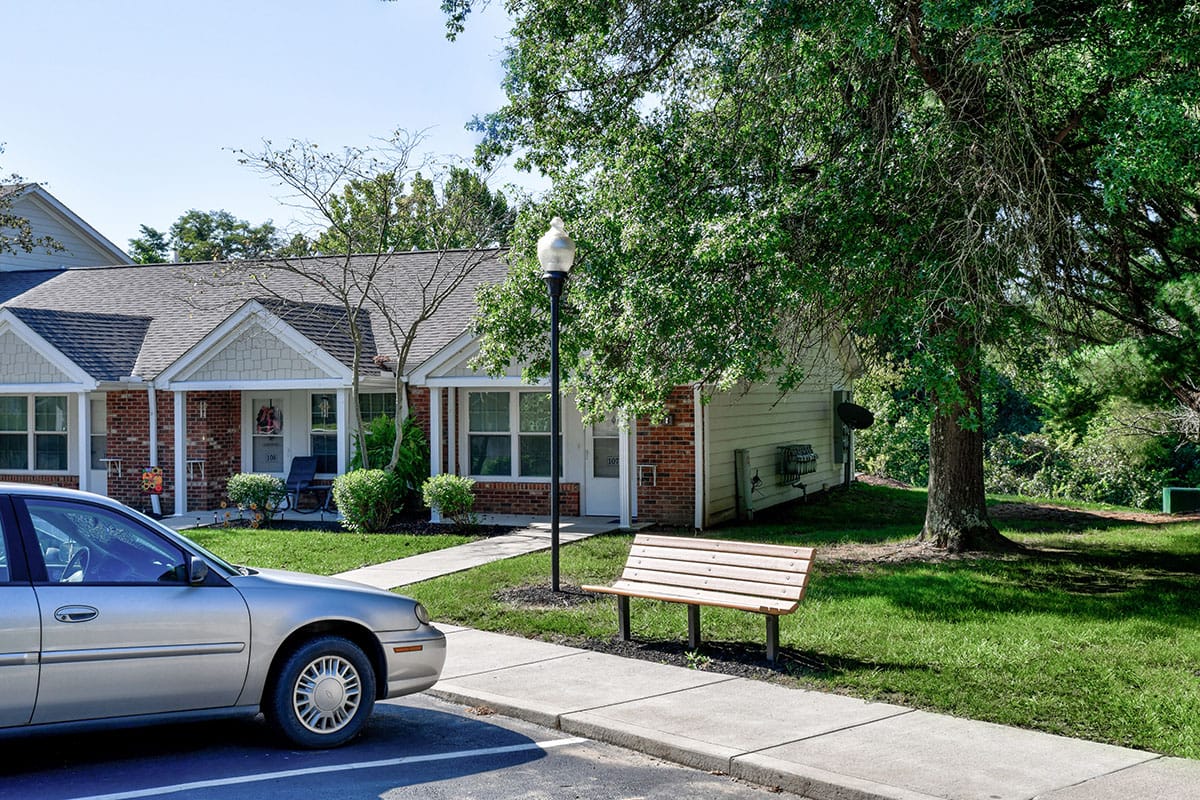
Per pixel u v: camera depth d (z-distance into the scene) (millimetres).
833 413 26719
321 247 32250
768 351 12367
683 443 19016
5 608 6156
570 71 14258
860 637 10102
